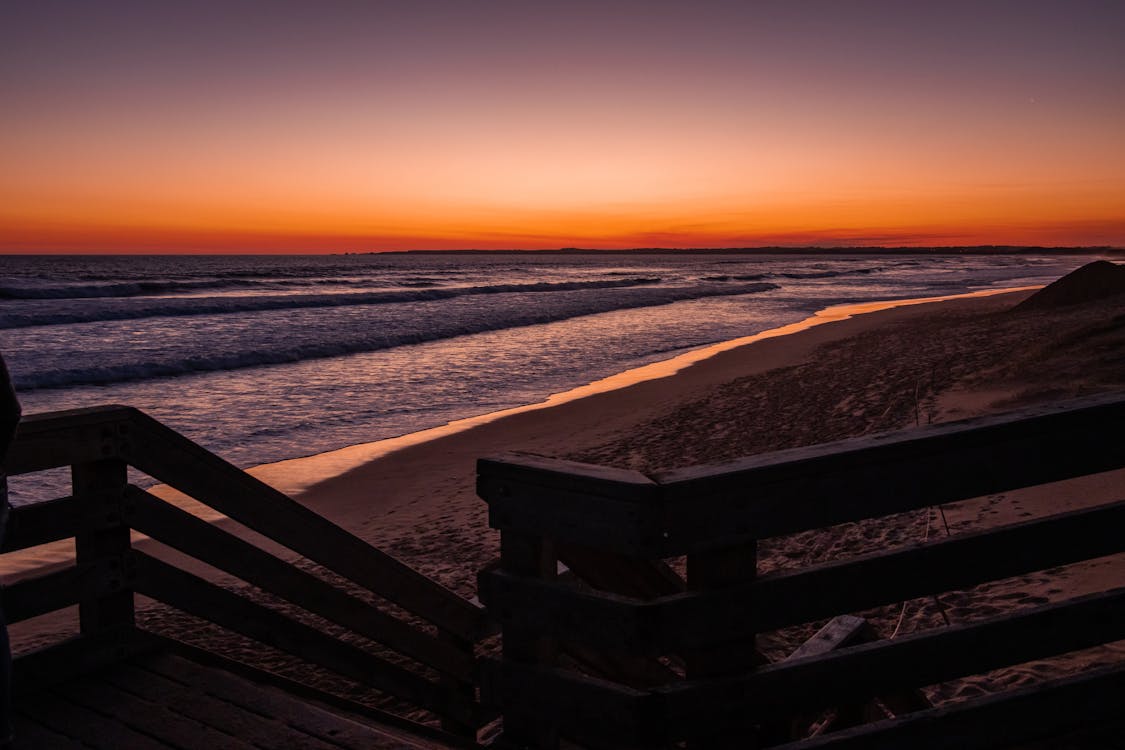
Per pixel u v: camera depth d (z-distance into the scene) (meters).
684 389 18.52
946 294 58.59
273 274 102.50
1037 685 2.23
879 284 78.56
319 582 3.33
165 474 3.01
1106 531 2.21
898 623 5.79
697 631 1.86
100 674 3.00
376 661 3.58
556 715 2.02
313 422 15.41
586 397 17.91
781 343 27.62
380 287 73.88
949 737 2.12
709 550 1.86
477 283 83.88
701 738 1.95
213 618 3.13
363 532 9.17
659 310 46.19
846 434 12.40
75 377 19.48
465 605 3.93
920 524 7.72
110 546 3.00
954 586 2.08
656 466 11.59
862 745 2.05
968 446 2.04
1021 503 7.71
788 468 1.89
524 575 2.05
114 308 39.41
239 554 3.14
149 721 2.71
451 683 3.96
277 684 3.27
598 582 2.65
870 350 23.44
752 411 15.12
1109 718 2.27
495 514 2.07
